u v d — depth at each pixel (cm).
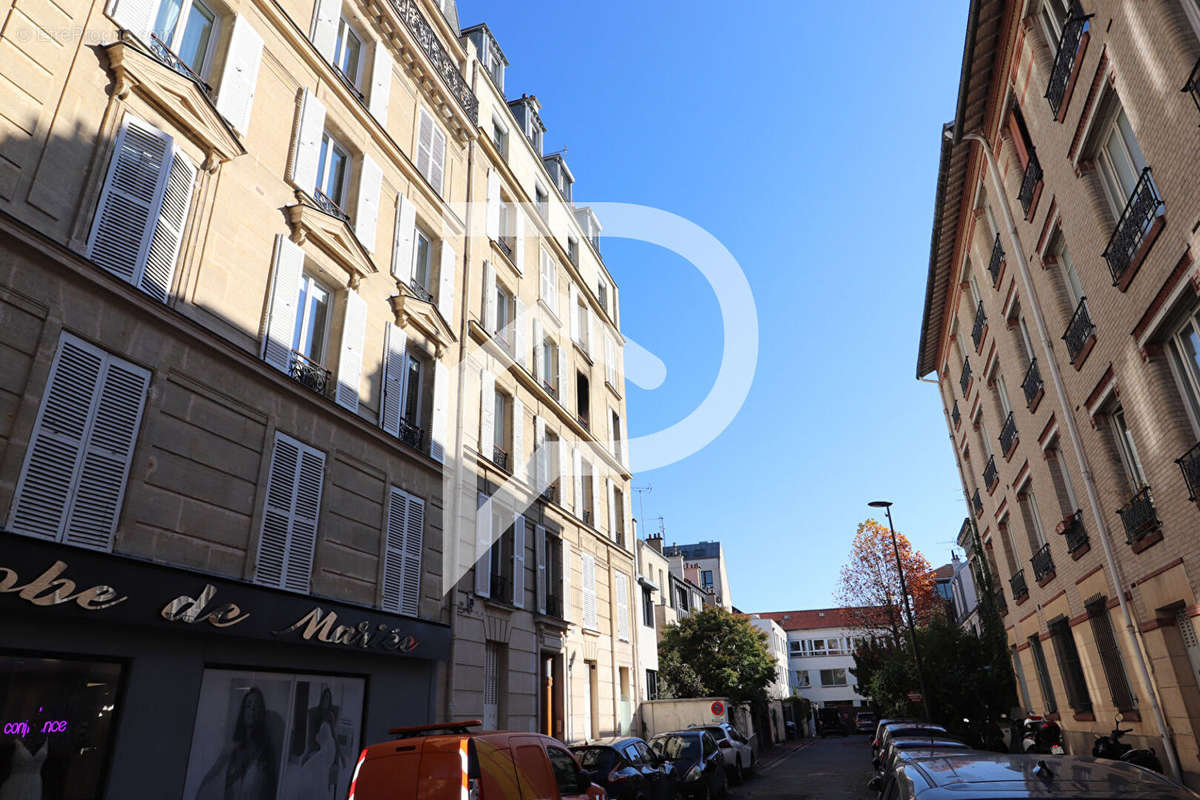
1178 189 803
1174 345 913
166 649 800
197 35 1028
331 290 1238
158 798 760
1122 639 1186
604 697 2148
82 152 795
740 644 3200
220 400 929
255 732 912
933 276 2139
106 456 766
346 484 1153
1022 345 1594
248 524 942
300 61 1205
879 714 5947
